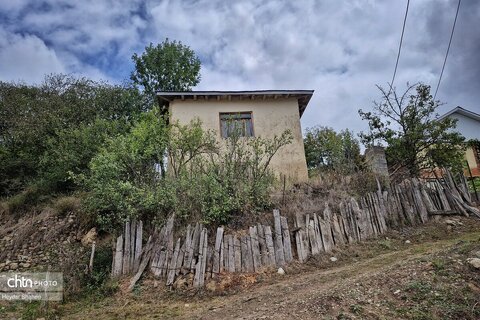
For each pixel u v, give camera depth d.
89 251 8.66
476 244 6.13
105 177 9.71
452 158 12.03
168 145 10.85
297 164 13.30
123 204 8.86
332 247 8.01
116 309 6.28
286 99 14.25
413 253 7.36
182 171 9.91
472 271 5.04
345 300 4.78
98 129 13.84
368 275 5.75
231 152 10.30
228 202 8.34
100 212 9.88
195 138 10.96
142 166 10.41
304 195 9.44
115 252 7.78
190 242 7.34
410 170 12.21
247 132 13.61
